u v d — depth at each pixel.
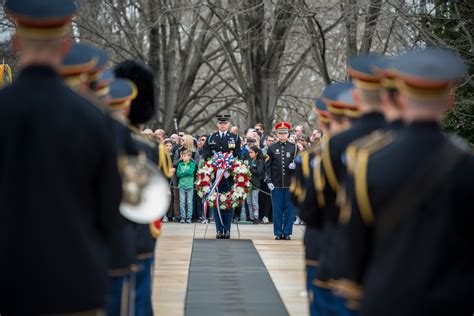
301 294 25.62
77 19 72.81
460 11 48.50
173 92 80.44
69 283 10.41
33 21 10.59
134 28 76.19
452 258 10.28
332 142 15.26
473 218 10.29
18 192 10.43
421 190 10.36
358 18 61.97
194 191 48.50
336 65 80.62
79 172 10.52
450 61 10.50
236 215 47.38
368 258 10.91
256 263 31.97
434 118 10.61
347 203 10.98
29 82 10.66
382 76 11.98
